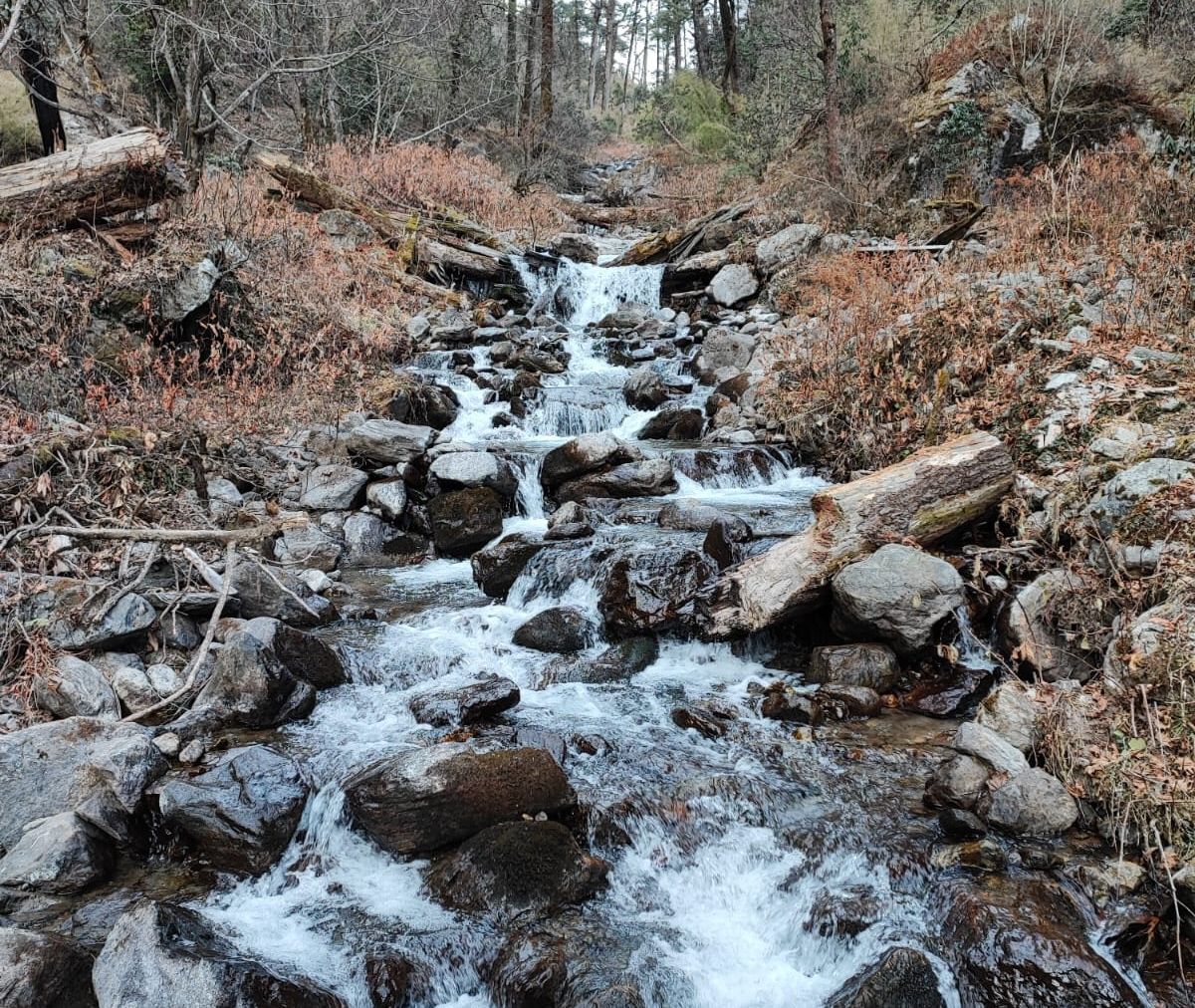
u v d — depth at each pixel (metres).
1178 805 3.59
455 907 3.70
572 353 11.97
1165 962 3.28
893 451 7.83
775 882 3.83
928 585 5.12
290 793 4.11
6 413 6.97
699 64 29.52
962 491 5.84
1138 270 7.88
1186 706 3.86
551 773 4.15
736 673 5.55
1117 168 10.34
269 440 8.55
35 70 10.60
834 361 9.12
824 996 3.35
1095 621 4.74
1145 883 3.52
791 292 12.14
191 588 5.86
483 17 22.39
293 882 3.88
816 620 5.82
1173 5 14.38
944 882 3.58
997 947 3.22
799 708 4.93
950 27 15.20
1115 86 13.75
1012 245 9.59
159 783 4.23
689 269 14.03
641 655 5.66
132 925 3.21
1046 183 11.09
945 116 14.10
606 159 30.81
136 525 6.31
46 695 4.75
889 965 3.19
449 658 5.62
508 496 7.92
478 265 14.12
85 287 8.27
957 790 4.04
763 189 16.06
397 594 6.72
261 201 12.41
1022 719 4.30
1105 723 4.09
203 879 3.88
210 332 9.16
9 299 7.77
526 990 3.26
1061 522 5.48
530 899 3.66
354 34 15.85
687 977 3.41
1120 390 6.32
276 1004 3.02
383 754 4.50
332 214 13.33
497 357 11.36
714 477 8.30
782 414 9.16
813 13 17.31
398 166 16.67
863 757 4.55
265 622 5.28
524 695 5.27
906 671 5.25
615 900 3.76
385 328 11.29
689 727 4.86
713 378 10.73
